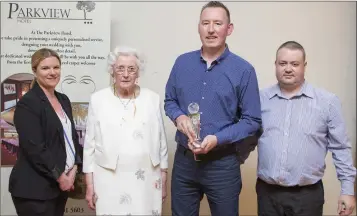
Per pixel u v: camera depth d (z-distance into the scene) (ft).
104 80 8.86
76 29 8.77
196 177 6.95
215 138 6.40
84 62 8.82
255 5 9.72
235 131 6.55
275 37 9.79
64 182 6.80
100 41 8.82
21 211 6.86
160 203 6.84
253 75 6.77
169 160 9.71
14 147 8.78
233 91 6.68
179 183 7.17
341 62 9.93
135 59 6.61
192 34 9.62
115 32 9.52
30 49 8.71
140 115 6.70
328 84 9.96
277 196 6.80
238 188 7.04
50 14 8.72
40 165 6.56
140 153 6.55
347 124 10.04
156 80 9.63
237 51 9.76
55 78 7.01
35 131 6.57
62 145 6.84
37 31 8.71
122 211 6.49
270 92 6.97
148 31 9.57
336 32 9.87
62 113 7.23
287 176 6.60
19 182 6.68
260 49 9.78
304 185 6.67
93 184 6.72
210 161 6.81
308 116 6.61
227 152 6.82
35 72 7.00
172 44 9.61
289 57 6.50
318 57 9.89
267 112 6.89
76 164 7.22
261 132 6.93
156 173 6.79
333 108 6.56
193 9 9.59
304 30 9.82
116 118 6.60
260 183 7.09
